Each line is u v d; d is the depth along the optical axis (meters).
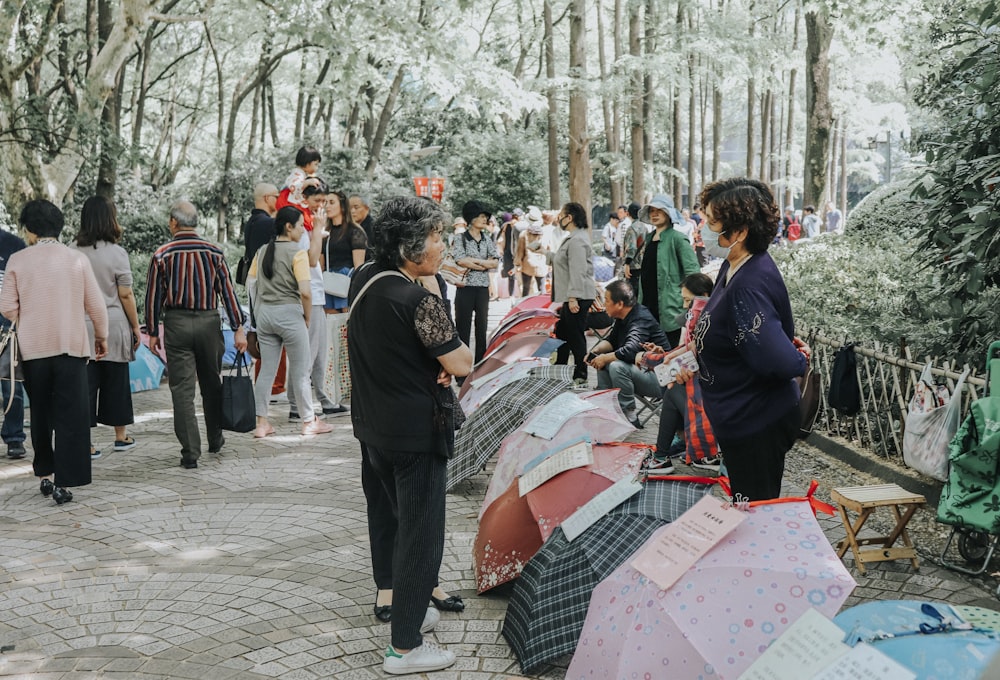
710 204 3.92
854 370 6.51
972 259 5.86
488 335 13.12
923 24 14.66
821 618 2.61
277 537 5.41
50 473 6.21
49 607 4.46
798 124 49.69
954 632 2.53
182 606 4.46
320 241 8.46
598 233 41.34
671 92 27.58
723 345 3.94
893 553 4.77
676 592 3.10
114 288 7.19
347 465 6.98
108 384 7.28
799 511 3.20
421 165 33.44
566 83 23.58
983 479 4.40
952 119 6.56
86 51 17.14
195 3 23.72
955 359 6.34
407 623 3.76
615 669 3.13
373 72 16.78
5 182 13.42
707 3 30.48
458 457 6.03
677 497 3.86
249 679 3.74
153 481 6.58
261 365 7.91
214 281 6.96
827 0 16.05
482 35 32.88
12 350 5.97
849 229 14.77
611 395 5.05
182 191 25.50
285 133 42.16
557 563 3.85
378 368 3.66
